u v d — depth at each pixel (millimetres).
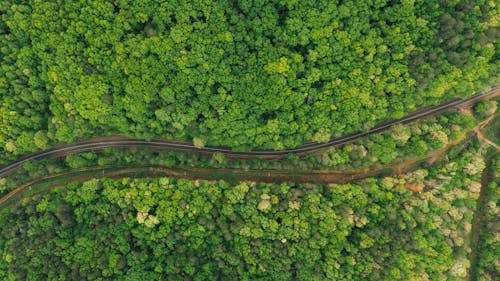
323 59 79875
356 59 80625
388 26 79188
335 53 79000
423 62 81312
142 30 77125
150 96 80625
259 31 75938
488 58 83625
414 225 83438
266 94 81188
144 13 74562
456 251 84250
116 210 85062
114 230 83938
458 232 85250
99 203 85812
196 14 73250
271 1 74562
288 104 82812
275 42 78250
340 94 83125
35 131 86375
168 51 75688
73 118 84438
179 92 80438
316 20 75938
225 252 84375
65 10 74625
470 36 79750
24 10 74625
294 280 82000
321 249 83375
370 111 86188
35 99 82500
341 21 77500
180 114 83500
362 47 79688
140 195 85562
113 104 82688
